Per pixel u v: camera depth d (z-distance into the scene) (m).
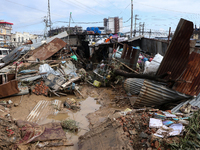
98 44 24.06
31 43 22.17
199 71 7.40
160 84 7.90
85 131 7.18
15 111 8.26
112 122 6.21
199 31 29.17
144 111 6.74
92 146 5.47
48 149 5.66
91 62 21.69
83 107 10.07
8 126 5.97
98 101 11.08
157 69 9.24
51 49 17.36
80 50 25.66
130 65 13.69
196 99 7.40
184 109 6.75
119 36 25.89
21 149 5.30
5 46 35.44
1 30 47.00
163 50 16.97
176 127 5.14
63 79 12.19
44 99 10.27
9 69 13.64
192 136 4.66
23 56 17.53
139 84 9.48
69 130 7.14
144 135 5.18
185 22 7.33
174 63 8.07
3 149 5.11
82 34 25.70
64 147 5.92
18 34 49.69
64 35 23.03
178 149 4.30
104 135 5.75
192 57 7.53
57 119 8.34
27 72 12.08
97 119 8.10
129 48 13.68
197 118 5.34
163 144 4.61
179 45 7.74
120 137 5.30
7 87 9.05
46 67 13.15
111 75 13.76
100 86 14.41
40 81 11.33
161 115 5.96
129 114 6.70
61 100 10.97
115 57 14.70
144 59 14.55
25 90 9.93
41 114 8.57
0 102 8.61
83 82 15.09
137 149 4.80
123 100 10.60
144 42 21.44
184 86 7.75
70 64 16.55
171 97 7.91
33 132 6.13
